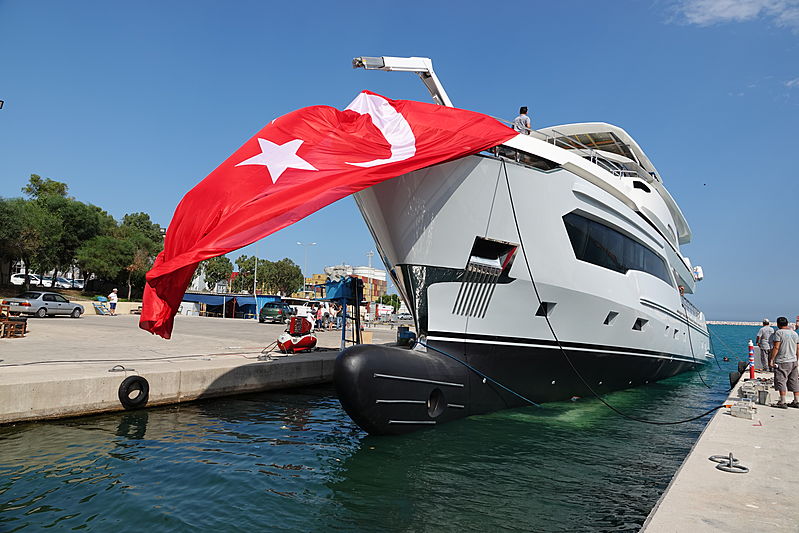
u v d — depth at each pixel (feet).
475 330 28.07
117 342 51.42
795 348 27.45
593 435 26.89
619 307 34.68
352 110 27.55
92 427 26.68
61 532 14.51
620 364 37.88
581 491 18.94
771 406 27.84
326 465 21.06
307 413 31.55
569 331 31.65
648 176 45.09
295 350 47.26
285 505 16.90
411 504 17.26
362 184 21.68
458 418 27.68
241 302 148.77
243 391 36.96
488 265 27.32
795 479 14.60
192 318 122.93
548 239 28.94
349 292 40.70
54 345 45.78
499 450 23.48
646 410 35.47
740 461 16.46
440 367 26.61
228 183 22.24
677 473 15.16
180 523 15.28
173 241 22.12
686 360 55.52
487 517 16.42
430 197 25.95
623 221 35.24
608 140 42.45
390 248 27.45
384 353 24.75
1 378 27.68
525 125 34.81
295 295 273.75
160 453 22.41
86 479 18.90
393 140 25.40
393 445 23.76
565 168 30.42
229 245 19.47
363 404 23.53
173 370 32.83
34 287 156.97
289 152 23.68
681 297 52.75
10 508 16.17
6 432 25.14
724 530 10.93
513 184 27.37
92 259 164.86
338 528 15.31
